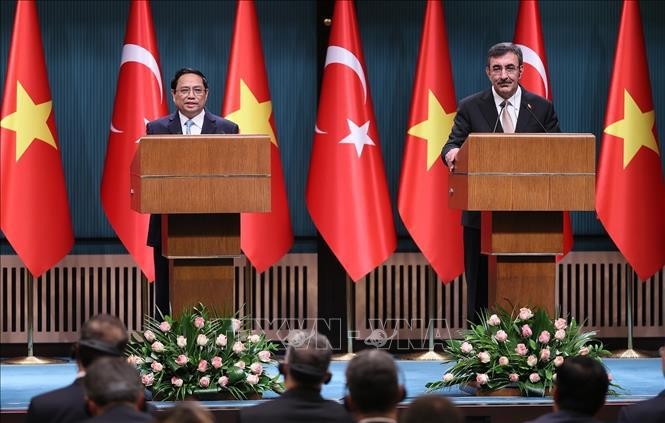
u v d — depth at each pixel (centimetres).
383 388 945
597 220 2325
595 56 2320
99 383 927
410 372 1919
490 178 1473
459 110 1678
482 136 1470
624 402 1541
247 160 1478
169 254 1521
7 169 2114
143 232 2138
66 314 2289
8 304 2262
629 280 2289
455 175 1555
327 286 2302
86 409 1066
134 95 2138
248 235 2169
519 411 1484
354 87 2159
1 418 1496
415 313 2309
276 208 2175
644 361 2064
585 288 2330
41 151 2130
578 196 1483
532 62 2164
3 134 2117
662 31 2316
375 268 2323
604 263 2320
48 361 2159
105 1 2266
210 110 2280
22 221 2109
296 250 2308
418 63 2189
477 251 1672
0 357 2267
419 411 796
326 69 2172
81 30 2262
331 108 2156
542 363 1529
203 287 1538
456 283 2305
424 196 2164
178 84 1689
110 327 1099
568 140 1479
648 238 2175
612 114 2178
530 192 1479
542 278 1543
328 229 2145
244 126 2148
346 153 2150
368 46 2291
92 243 2283
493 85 1645
